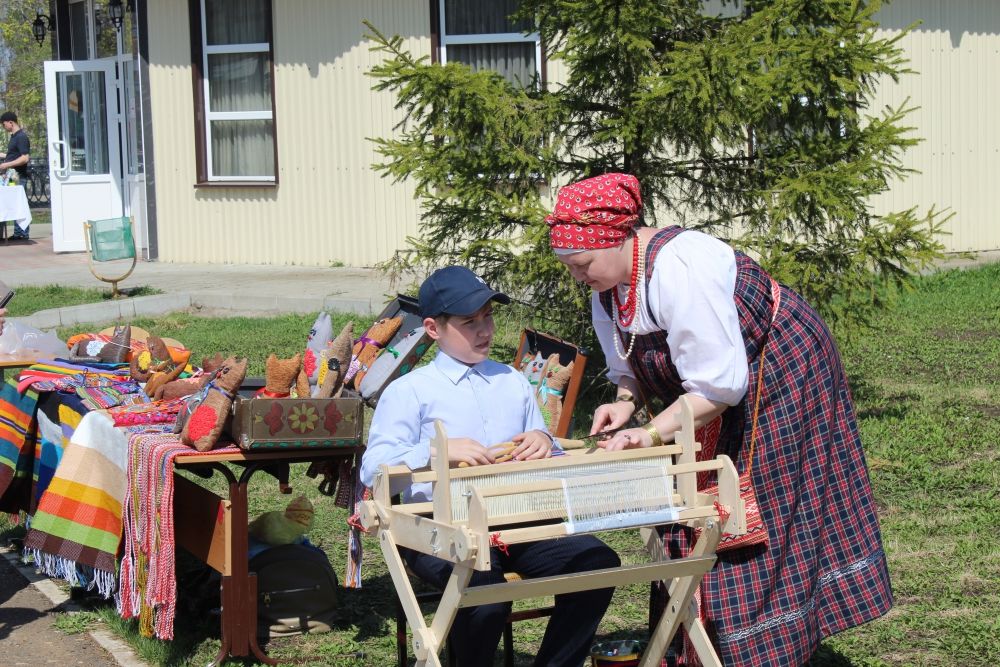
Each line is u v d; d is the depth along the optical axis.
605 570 2.88
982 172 14.85
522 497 2.82
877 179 6.63
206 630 4.40
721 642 3.14
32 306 11.84
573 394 4.22
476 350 3.46
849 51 6.25
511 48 13.68
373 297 11.67
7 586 5.00
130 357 5.40
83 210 16.83
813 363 3.18
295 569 4.34
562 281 6.84
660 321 3.12
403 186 14.20
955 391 8.09
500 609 3.17
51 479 4.68
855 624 3.24
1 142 35.75
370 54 14.11
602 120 6.89
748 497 3.09
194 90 14.99
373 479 3.12
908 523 5.42
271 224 14.90
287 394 4.10
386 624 4.46
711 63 6.14
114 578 4.37
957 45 14.49
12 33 35.44
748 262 3.18
